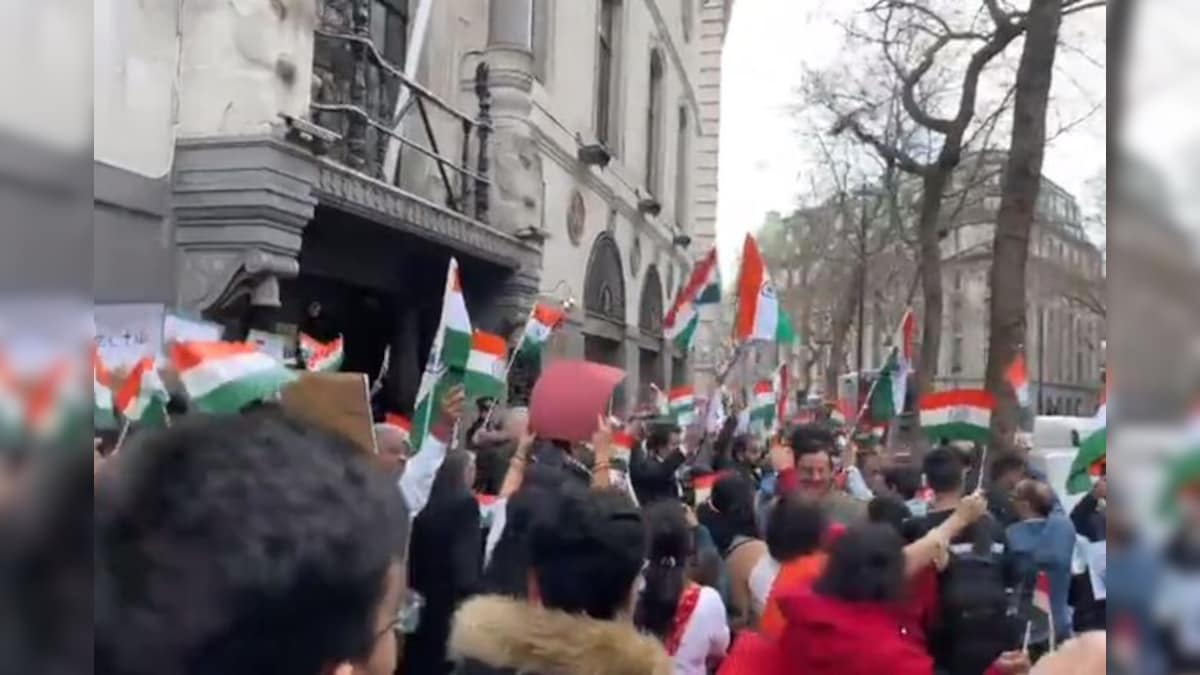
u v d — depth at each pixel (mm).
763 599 5262
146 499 985
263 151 9062
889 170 29078
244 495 1002
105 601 956
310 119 10469
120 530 972
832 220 39844
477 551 5129
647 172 26328
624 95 23234
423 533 5086
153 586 959
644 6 25141
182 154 9164
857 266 37531
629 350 23594
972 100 21625
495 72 15758
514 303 15359
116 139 8492
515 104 15758
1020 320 13641
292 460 1059
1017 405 12648
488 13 16422
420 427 6465
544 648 2375
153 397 5078
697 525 6094
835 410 25281
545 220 17531
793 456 6539
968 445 11242
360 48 11812
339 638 1051
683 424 15297
